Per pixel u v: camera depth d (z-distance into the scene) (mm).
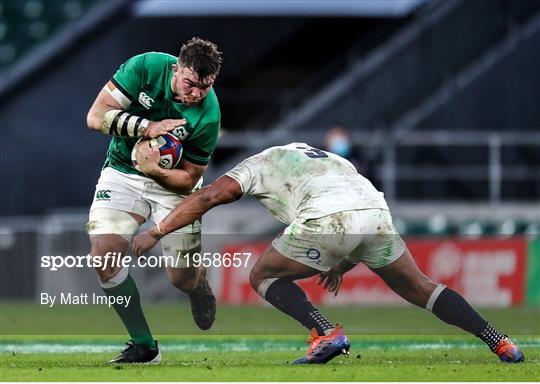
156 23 75875
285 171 22875
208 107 23281
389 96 63562
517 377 20703
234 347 29469
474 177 60406
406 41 64500
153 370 21906
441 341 31188
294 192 22844
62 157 71000
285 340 31625
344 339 22812
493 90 63969
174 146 23109
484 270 45656
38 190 70500
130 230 23875
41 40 75875
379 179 57250
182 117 23203
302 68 78188
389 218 23047
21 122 71250
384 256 23188
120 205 23828
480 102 63812
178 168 23703
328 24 78625
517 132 61969
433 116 63531
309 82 70562
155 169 23141
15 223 57469
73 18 76875
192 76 21938
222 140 59688
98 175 71000
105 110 23109
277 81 78000
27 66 72375
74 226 54500
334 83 65000
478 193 60375
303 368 21938
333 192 22625
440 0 65625
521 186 60469
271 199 23016
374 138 56969
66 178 70750
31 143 71062
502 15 64938
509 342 23609
